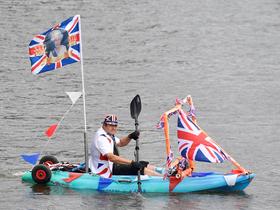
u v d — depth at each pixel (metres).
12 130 83.56
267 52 138.62
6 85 108.75
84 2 174.50
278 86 112.50
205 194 58.66
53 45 60.47
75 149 75.81
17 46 135.50
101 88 108.62
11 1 171.88
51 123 87.50
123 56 131.88
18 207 55.09
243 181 58.97
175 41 145.00
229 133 84.44
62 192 58.91
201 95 105.69
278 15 170.38
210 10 173.62
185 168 59.84
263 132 85.12
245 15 169.50
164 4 177.50
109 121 59.41
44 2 172.12
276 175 66.94
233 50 139.38
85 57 130.25
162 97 103.94
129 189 59.06
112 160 58.84
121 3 175.75
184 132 59.12
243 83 114.44
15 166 68.44
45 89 107.12
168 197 57.75
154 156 73.44
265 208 55.75
